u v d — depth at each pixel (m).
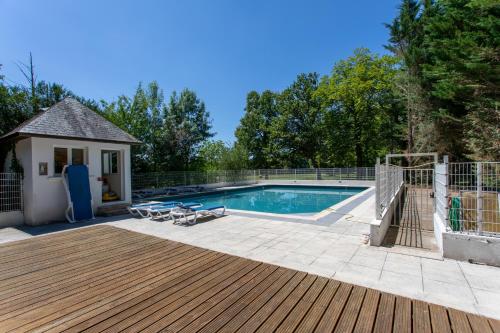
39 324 2.81
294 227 7.30
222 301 3.25
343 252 5.11
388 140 29.72
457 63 14.31
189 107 28.30
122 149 10.76
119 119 20.98
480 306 3.07
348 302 3.18
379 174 6.07
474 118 14.46
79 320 2.88
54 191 8.59
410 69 20.72
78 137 8.98
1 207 8.07
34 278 4.03
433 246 5.47
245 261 4.68
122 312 3.03
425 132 19.36
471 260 4.45
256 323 2.76
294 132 37.00
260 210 14.06
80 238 6.41
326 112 33.06
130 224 8.07
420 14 21.45
